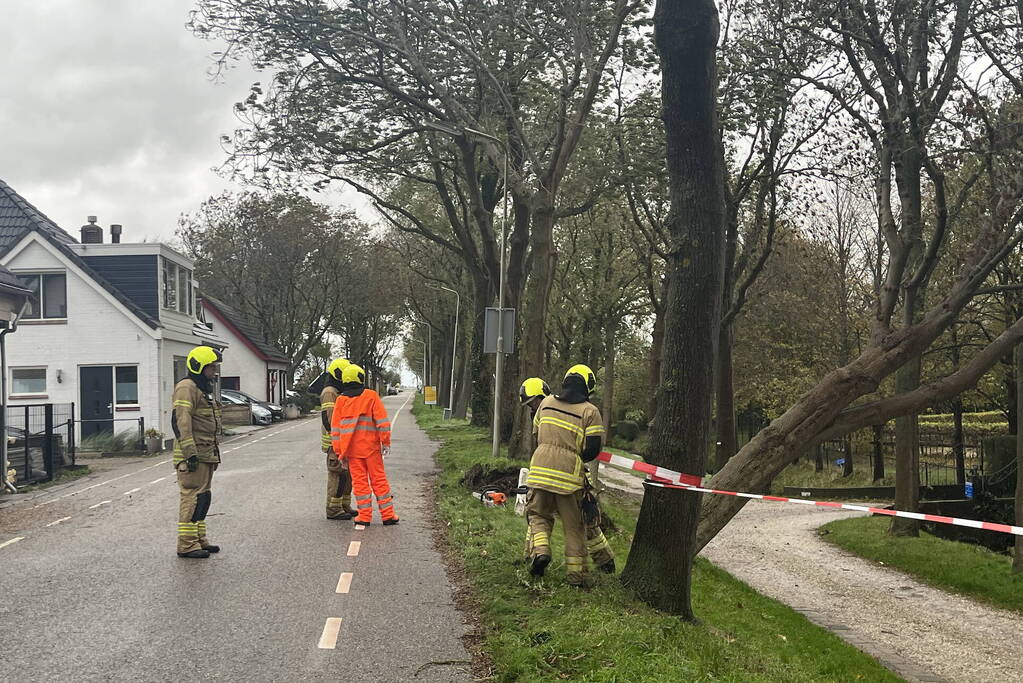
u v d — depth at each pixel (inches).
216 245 2380.7
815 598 545.3
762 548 731.4
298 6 792.9
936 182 496.4
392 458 840.9
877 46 537.3
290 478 649.0
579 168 885.2
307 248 2404.0
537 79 844.6
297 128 860.0
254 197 2313.0
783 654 343.9
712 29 307.3
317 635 249.8
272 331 2554.1
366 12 815.1
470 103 872.9
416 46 836.6
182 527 354.0
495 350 850.1
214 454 360.8
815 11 555.8
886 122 543.2
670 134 316.5
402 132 925.8
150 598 289.4
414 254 1875.0
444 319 2266.2
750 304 1054.4
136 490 612.7
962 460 1095.0
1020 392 645.9
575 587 301.1
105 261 1218.0
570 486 304.3
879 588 580.4
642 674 207.0
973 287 401.4
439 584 310.3
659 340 1243.2
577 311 1503.4
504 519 446.0
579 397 312.8
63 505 539.5
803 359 1354.6
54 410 1183.6
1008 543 864.3
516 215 986.1
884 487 1141.1
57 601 285.4
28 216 1204.5
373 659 229.8
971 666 407.2
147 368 1189.1
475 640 246.5
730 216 786.8
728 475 357.7
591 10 734.5
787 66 655.8
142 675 216.4
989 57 538.3
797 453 362.3
